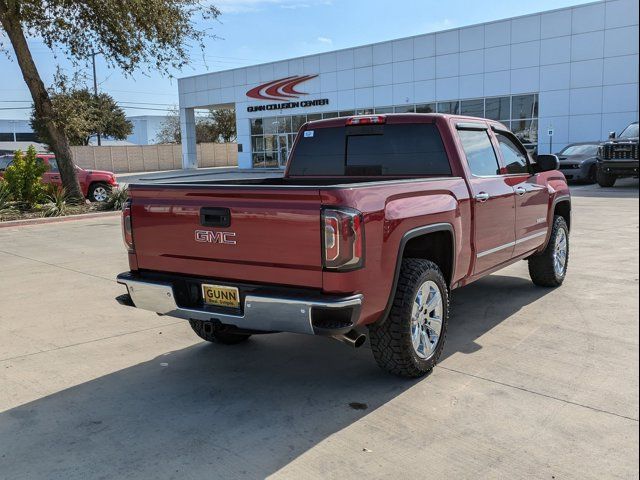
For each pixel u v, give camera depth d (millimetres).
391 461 3221
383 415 3775
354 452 3326
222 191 3871
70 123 17797
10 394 4234
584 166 21078
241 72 41438
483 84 29766
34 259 9562
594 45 25969
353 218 3520
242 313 3883
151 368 4727
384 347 4152
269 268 3762
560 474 3045
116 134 71625
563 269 6984
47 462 3293
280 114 39500
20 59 16766
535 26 27547
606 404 3826
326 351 5074
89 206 17578
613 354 4703
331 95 36469
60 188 17000
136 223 4398
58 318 6141
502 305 6203
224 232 3904
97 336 5551
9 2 15336
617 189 19250
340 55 35531
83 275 8227
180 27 17109
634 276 7332
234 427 3676
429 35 31406
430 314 4414
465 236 4789
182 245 4148
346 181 5578
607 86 25875
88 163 50531
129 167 52906
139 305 4387
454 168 4969
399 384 4266
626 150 18797
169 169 54812
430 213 4258
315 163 5809
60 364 4816
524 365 4527
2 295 7109
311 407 3932
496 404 3873
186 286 4219
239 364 4797
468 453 3277
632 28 24875
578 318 5680
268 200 3719
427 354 4371
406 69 32656
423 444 3391
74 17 16281
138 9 15484
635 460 3160
